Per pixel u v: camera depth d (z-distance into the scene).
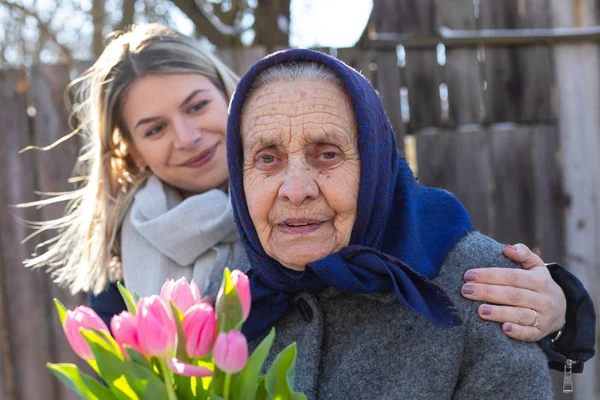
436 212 1.37
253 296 1.34
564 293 1.44
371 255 1.20
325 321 1.32
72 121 2.66
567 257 2.71
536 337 1.25
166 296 1.02
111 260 1.90
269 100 1.21
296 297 1.34
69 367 0.96
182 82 1.81
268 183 1.21
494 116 2.69
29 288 2.71
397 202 1.32
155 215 1.81
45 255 2.02
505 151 2.69
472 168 2.69
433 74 2.68
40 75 2.65
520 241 2.71
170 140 1.82
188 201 1.76
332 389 1.27
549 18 2.67
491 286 1.25
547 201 2.70
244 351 0.88
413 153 2.77
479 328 1.23
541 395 1.21
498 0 2.67
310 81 1.20
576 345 1.43
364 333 1.29
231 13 3.58
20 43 5.01
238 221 1.33
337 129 1.19
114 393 0.95
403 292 1.18
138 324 0.90
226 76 1.92
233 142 1.26
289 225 1.22
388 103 2.67
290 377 0.98
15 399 2.73
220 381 0.96
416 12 2.66
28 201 2.67
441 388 1.21
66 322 0.95
